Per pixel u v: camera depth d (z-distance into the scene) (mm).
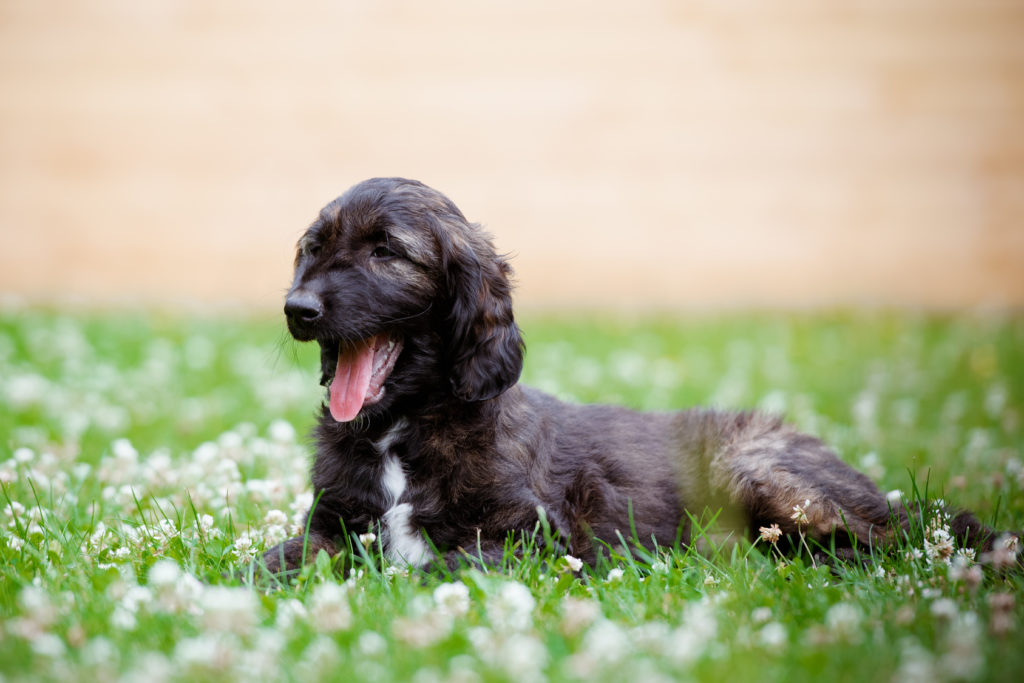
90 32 18781
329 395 5484
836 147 18797
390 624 3961
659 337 14484
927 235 18688
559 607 4242
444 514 5152
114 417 8867
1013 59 18484
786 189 18859
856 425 9273
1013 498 6395
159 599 4020
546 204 19109
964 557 4641
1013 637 3754
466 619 4062
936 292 18719
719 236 18953
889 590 4445
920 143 18688
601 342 13969
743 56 18891
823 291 18844
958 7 18547
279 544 5086
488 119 19156
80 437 8141
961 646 3486
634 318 16469
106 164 18875
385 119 19156
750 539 5660
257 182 18984
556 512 5234
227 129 18953
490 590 4273
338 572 4969
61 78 18797
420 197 5418
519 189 19156
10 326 13586
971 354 12938
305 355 12695
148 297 18625
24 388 9531
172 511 5996
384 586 4457
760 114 18859
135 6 18812
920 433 8922
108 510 5926
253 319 15500
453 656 3723
